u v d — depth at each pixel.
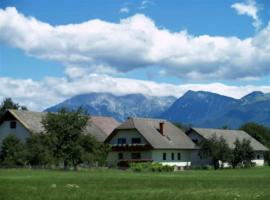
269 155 150.25
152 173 84.75
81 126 92.50
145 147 113.38
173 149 119.12
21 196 35.75
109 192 39.66
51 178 58.25
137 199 35.06
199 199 35.69
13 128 106.44
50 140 90.38
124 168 103.06
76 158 90.69
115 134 116.88
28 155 90.94
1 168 89.12
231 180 59.66
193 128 133.88
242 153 121.75
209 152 117.81
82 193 38.03
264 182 55.69
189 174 80.69
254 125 176.62
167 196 37.09
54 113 92.75
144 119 120.50
